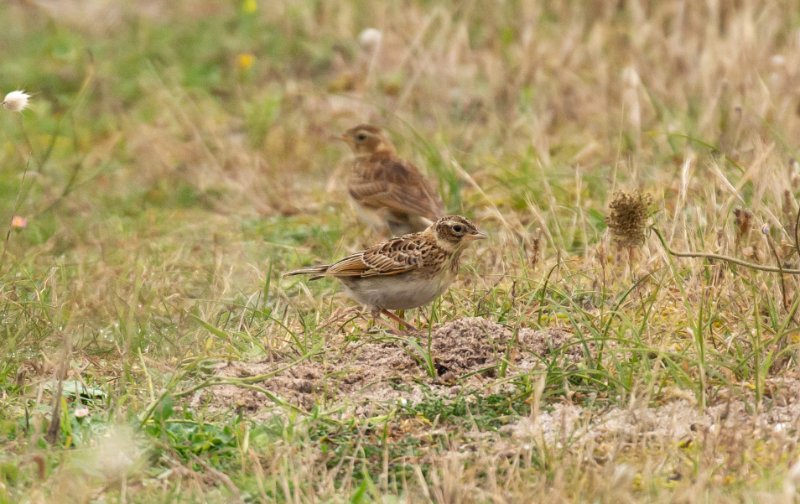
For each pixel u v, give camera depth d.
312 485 9.05
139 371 11.38
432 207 16.00
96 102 23.11
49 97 23.31
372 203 16.25
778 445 9.20
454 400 10.46
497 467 9.22
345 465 9.49
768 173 13.56
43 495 8.86
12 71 23.94
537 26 22.55
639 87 18.89
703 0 21.22
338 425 10.05
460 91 20.72
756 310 11.09
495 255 14.03
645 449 9.36
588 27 22.69
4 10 27.20
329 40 24.30
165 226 17.12
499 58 21.45
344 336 12.12
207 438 9.88
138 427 9.95
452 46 21.34
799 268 11.93
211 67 24.23
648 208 12.52
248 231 16.73
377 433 9.99
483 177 17.41
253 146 20.20
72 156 20.45
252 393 10.77
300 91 22.16
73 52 24.34
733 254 12.51
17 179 18.86
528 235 14.05
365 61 22.98
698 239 13.01
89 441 9.84
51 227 16.81
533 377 10.56
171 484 9.20
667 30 21.94
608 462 8.94
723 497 8.48
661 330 11.50
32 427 10.12
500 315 12.00
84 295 13.44
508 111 20.06
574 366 10.71
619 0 23.00
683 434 9.66
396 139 19.72
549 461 9.12
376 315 12.31
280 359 11.62
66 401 10.66
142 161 19.77
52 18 26.69
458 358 11.16
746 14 19.59
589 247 13.90
